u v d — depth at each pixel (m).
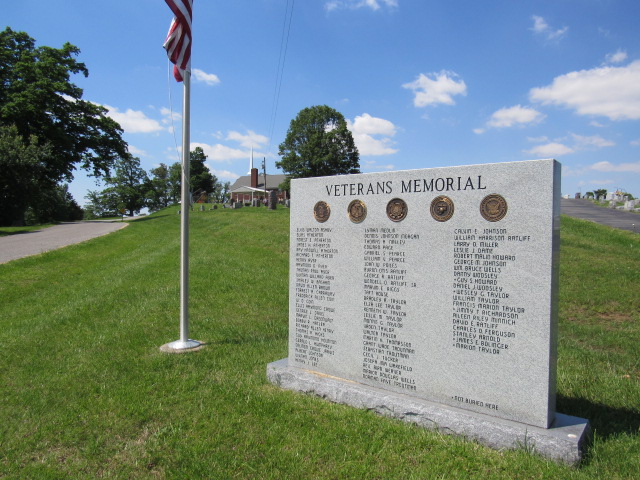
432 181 4.43
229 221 27.56
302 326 5.49
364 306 4.96
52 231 29.17
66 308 9.20
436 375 4.46
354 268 5.03
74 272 14.66
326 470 3.68
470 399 4.26
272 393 5.16
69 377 5.54
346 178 5.06
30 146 36.22
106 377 5.55
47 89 39.47
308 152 74.69
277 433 4.25
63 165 42.09
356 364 5.04
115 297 9.96
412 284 4.60
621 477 3.45
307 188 5.40
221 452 3.93
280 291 10.55
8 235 27.53
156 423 4.45
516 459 3.68
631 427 4.24
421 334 4.55
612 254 14.60
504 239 4.03
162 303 9.39
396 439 4.08
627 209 36.31
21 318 8.83
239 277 11.87
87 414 4.61
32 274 14.03
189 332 7.54
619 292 10.04
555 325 4.04
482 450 3.88
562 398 4.92
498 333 4.09
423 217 4.50
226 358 6.26
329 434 4.20
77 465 3.76
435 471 3.61
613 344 7.00
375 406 4.65
